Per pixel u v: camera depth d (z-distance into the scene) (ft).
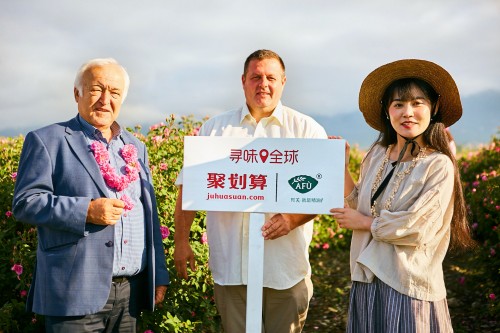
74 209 8.58
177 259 10.96
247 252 10.34
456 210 9.46
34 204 8.63
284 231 9.90
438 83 9.45
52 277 8.84
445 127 9.89
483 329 15.24
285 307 10.60
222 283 10.52
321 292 18.39
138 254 9.46
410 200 8.91
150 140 16.34
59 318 8.91
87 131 9.39
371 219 9.18
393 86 9.43
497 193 18.42
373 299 9.08
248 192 9.37
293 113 10.85
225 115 11.12
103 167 9.18
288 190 9.34
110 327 9.45
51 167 8.95
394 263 8.90
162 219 13.21
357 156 27.61
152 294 9.61
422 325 8.71
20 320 11.82
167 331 12.52
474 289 17.76
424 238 8.70
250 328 9.25
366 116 10.41
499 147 25.21
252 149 9.40
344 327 15.94
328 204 9.29
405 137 9.28
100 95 9.28
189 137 9.49
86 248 8.89
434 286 8.86
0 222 12.75
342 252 23.15
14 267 11.50
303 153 9.34
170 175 14.42
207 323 13.55
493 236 18.49
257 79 10.31
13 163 14.76
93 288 8.86
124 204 9.00
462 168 24.82
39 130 9.14
